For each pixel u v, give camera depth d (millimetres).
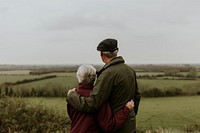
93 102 4000
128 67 4348
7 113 15797
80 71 4324
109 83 4062
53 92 45750
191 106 45094
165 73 93688
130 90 4211
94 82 4387
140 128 25328
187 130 15578
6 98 16938
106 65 4207
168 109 41719
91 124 4180
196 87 61406
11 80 58281
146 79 71125
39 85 47344
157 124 28781
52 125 16188
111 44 4277
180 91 60500
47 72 97375
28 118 16141
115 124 4039
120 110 4098
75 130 4211
